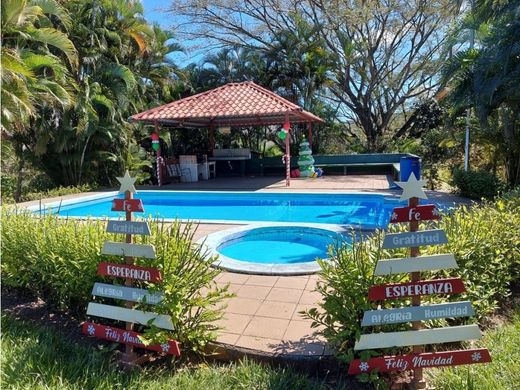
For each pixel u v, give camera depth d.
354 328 2.82
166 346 3.03
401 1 21.70
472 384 2.62
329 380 2.88
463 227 3.86
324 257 6.77
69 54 12.31
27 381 2.83
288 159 13.98
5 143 13.45
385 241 2.67
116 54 16.64
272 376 2.83
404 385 2.78
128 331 3.15
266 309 4.00
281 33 21.97
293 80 21.23
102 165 16.31
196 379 2.88
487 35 9.98
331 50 23.86
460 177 11.52
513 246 4.06
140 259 3.26
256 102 13.88
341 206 11.41
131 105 17.28
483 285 3.65
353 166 18.98
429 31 23.08
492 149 12.03
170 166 16.33
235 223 8.16
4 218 4.74
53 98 12.18
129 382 2.83
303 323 3.66
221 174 19.91
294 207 11.47
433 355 2.69
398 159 18.59
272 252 7.19
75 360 3.10
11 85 9.59
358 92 25.39
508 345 3.14
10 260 4.27
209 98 14.74
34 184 15.96
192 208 11.66
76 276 3.63
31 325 3.74
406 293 2.68
